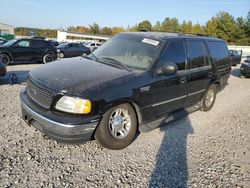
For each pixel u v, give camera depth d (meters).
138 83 3.90
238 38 68.75
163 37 4.81
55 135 3.31
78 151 3.73
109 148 3.80
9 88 7.17
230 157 4.02
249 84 11.84
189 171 3.51
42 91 3.47
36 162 3.35
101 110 3.43
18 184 2.88
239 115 6.40
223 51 6.71
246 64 13.45
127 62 4.36
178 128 5.05
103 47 5.05
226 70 6.79
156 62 4.31
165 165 3.60
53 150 3.69
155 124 4.46
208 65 5.89
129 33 5.21
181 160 3.79
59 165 3.35
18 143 3.78
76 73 3.72
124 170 3.39
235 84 11.52
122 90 3.65
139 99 3.93
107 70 3.96
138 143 4.19
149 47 4.56
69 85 3.38
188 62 5.12
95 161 3.53
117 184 3.08
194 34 6.11
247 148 4.41
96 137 3.66
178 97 4.93
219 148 4.31
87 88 3.38
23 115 3.86
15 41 14.11
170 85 4.56
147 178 3.26
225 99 8.10
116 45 4.88
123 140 3.87
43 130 3.43
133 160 3.66
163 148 4.11
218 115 6.22
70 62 4.35
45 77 3.64
